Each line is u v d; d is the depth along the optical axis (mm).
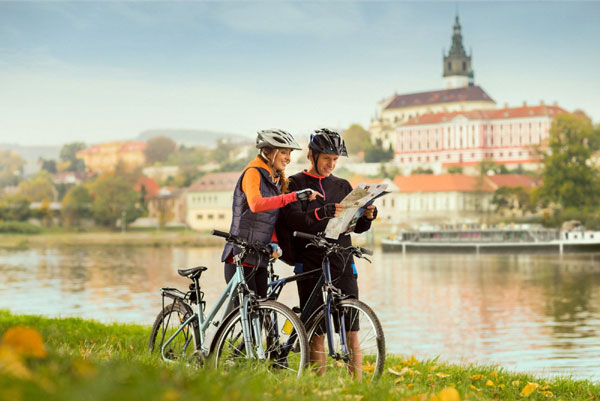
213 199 199750
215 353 5957
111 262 107375
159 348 6785
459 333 36250
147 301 53625
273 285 6305
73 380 3115
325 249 6203
